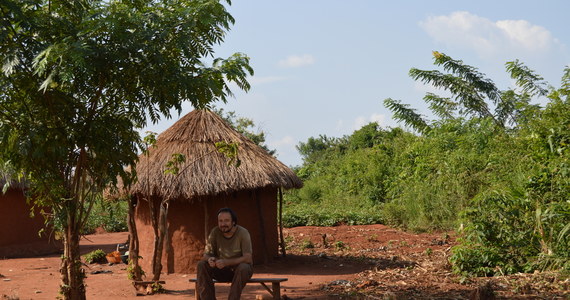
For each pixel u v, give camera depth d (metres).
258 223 11.09
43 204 6.94
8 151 6.34
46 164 6.50
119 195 10.35
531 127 11.70
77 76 6.21
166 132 11.18
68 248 6.80
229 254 6.55
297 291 8.23
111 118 6.77
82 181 6.95
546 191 9.08
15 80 6.14
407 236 14.28
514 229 8.80
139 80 6.53
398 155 22.08
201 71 6.65
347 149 34.00
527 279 7.55
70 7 6.36
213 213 10.49
